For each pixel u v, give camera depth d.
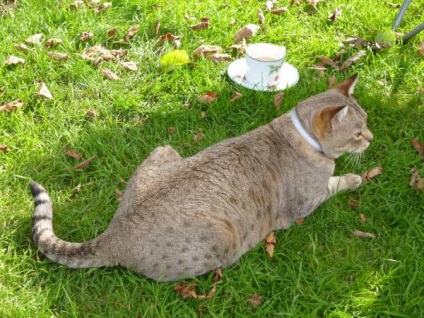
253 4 1.91
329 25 1.87
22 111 1.61
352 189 1.48
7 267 1.31
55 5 1.86
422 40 1.81
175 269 1.26
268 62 1.62
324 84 1.67
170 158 1.37
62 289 1.28
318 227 1.41
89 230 1.38
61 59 1.72
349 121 1.33
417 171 1.50
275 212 1.37
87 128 1.59
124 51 1.76
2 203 1.42
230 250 1.28
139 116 1.62
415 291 1.29
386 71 1.72
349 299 1.28
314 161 1.36
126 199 1.31
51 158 1.51
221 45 1.80
